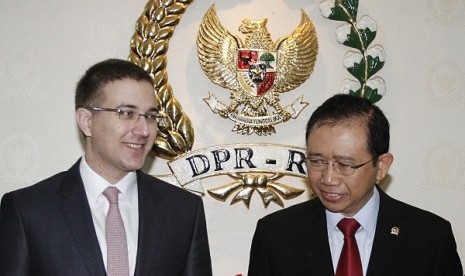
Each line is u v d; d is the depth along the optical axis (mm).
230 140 2744
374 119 1788
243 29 2732
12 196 1883
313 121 1816
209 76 2703
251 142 2750
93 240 1821
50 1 2668
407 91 2848
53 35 2670
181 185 2682
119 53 2701
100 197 1904
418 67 2855
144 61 2656
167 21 2684
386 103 2836
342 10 2775
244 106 2740
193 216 1997
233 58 2719
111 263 1819
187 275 1949
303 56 2750
